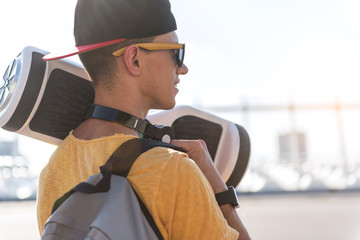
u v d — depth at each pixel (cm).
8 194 1137
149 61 92
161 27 91
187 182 82
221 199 93
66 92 113
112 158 84
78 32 93
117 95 92
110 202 79
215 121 140
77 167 92
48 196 95
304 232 706
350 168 1298
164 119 133
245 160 147
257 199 1198
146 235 80
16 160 1151
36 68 109
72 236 80
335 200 1134
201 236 82
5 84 113
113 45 90
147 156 84
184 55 96
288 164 1327
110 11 89
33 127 114
